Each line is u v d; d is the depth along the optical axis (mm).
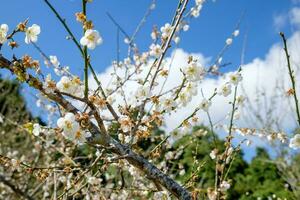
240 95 908
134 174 954
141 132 740
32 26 653
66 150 1302
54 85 597
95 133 617
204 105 773
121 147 625
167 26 938
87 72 600
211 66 1113
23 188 1305
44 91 594
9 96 2207
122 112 744
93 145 613
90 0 603
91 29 604
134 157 623
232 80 782
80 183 931
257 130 995
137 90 732
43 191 1461
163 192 771
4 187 1380
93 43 601
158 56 908
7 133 2102
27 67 585
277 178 4391
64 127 597
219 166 866
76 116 598
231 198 4211
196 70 705
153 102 727
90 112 603
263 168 4449
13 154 1892
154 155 857
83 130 607
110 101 877
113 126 863
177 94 745
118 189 863
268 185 4199
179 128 830
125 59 1271
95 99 654
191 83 760
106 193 1249
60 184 1362
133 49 1288
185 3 812
